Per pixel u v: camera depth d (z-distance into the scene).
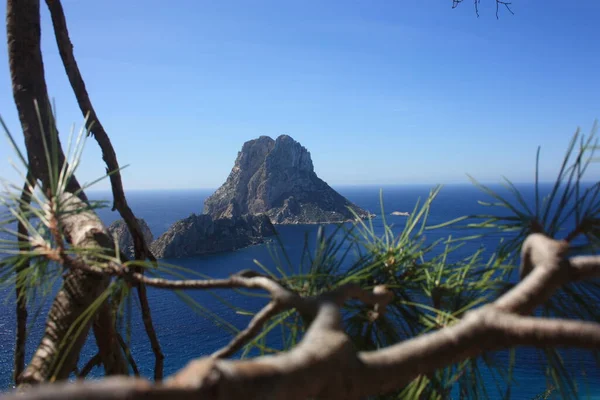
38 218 1.74
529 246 1.35
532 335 0.95
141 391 0.58
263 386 0.70
